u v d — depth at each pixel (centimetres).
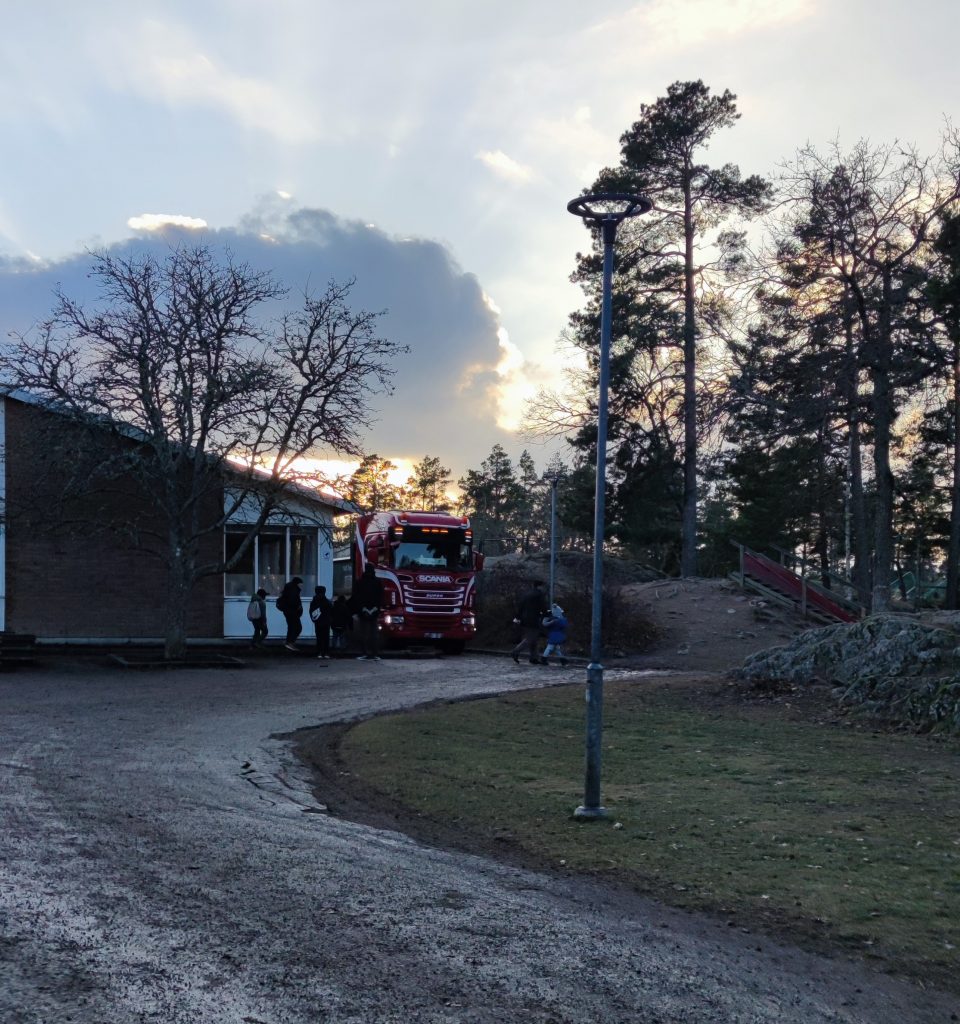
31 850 733
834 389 2773
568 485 4869
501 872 741
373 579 2636
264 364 2384
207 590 2853
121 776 1058
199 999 479
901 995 530
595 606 941
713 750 1269
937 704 1416
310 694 1850
